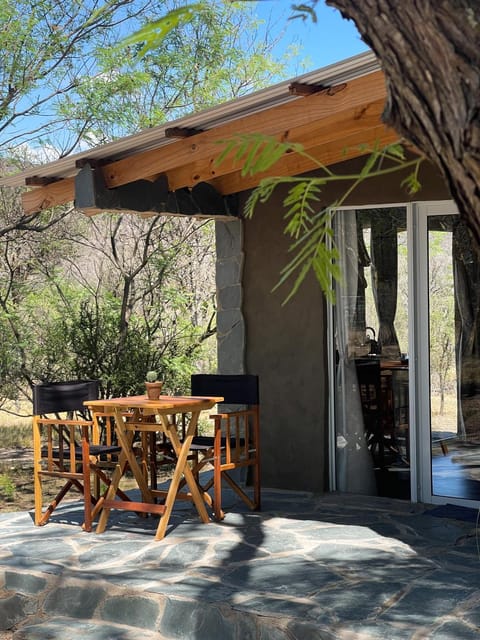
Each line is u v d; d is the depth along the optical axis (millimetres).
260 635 4031
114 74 10359
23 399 11359
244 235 7180
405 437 6570
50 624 4652
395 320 6551
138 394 10219
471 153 1116
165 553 5164
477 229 1171
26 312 10688
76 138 10891
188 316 10914
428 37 1126
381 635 3740
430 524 5754
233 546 5285
